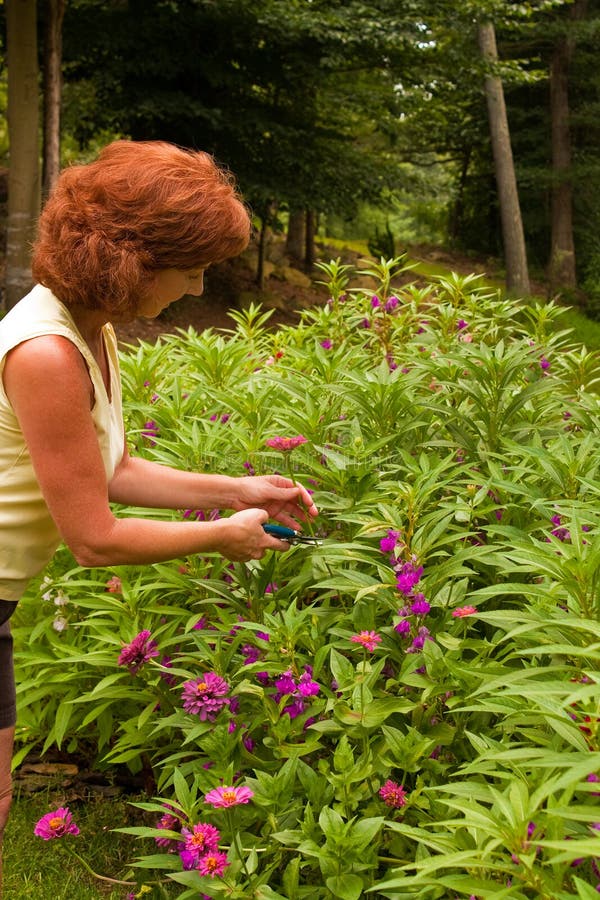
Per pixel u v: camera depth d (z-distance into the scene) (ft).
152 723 8.70
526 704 5.93
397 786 6.65
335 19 42.93
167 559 6.58
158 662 8.67
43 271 6.01
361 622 7.43
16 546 6.38
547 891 4.57
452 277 14.84
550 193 72.43
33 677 10.04
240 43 45.09
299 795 7.28
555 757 4.31
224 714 7.30
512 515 8.52
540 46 66.80
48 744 9.05
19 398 5.85
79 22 43.27
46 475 5.97
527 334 14.07
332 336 14.79
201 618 8.59
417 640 7.11
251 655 7.88
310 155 47.09
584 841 3.75
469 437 9.62
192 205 5.86
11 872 8.53
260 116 46.21
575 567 5.30
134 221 5.82
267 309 48.49
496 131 59.77
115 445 6.82
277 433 10.14
